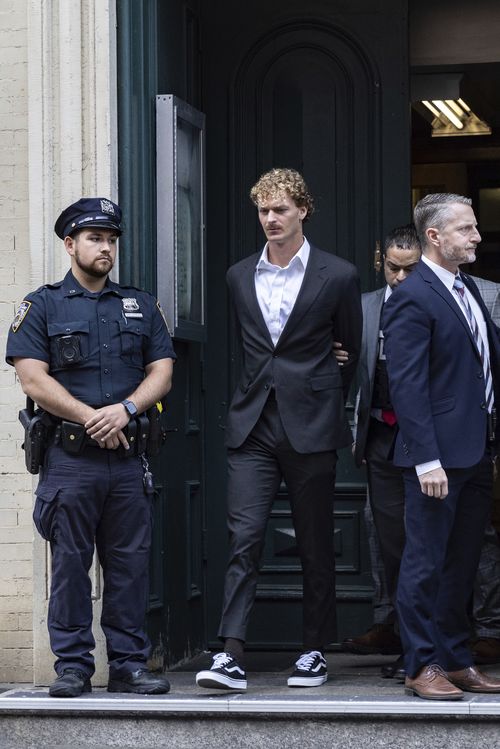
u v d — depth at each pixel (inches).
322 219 347.3
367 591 338.3
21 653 309.3
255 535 278.8
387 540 296.8
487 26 377.1
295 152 348.5
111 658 276.8
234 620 273.4
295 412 283.4
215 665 268.5
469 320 268.5
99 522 276.8
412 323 260.8
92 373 273.6
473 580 276.7
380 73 345.4
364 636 314.7
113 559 276.4
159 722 259.9
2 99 309.4
